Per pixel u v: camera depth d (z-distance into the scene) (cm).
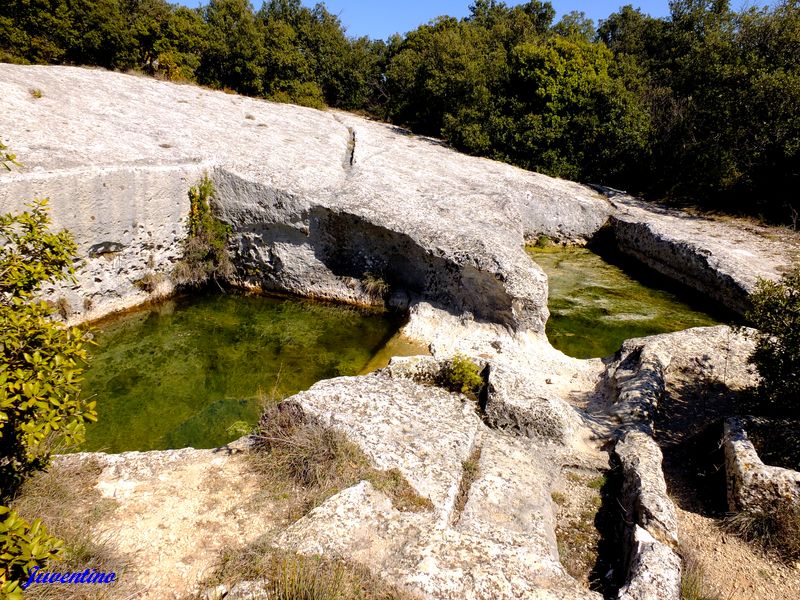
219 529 552
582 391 1007
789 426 769
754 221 1950
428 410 759
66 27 2523
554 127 2359
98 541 514
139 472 643
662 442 820
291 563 475
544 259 1878
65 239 585
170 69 2645
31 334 447
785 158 1909
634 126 2355
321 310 1416
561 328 1364
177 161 1443
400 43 3650
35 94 1659
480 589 469
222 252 1498
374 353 1204
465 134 2409
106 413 963
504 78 2491
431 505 573
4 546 335
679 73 2575
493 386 802
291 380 1096
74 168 1211
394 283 1436
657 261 1759
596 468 727
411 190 1633
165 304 1405
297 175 1515
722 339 1076
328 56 3325
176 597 472
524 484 658
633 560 539
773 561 605
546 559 518
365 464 620
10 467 543
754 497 647
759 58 2016
